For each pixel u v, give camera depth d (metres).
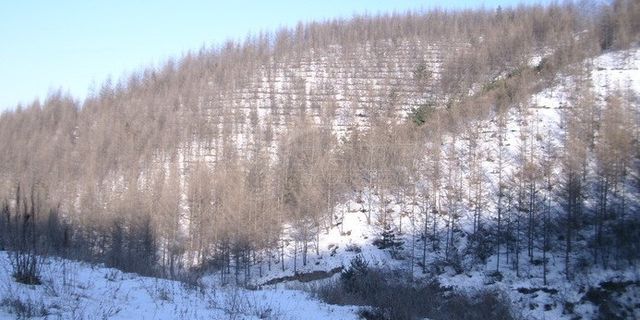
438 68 83.19
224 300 12.43
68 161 69.31
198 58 110.38
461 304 24.30
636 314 25.14
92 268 15.05
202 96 85.94
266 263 41.53
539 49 75.00
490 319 23.94
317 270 37.09
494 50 76.50
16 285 10.18
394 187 44.25
